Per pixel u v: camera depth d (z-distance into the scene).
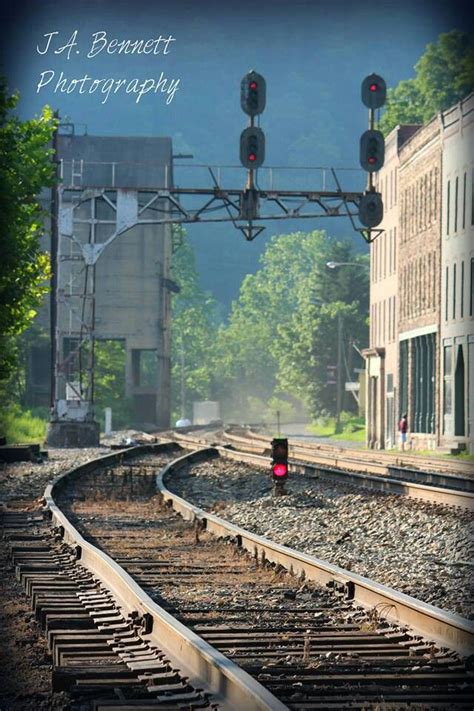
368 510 68.75
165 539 56.28
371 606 35.91
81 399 167.25
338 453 163.12
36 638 32.50
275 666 27.89
